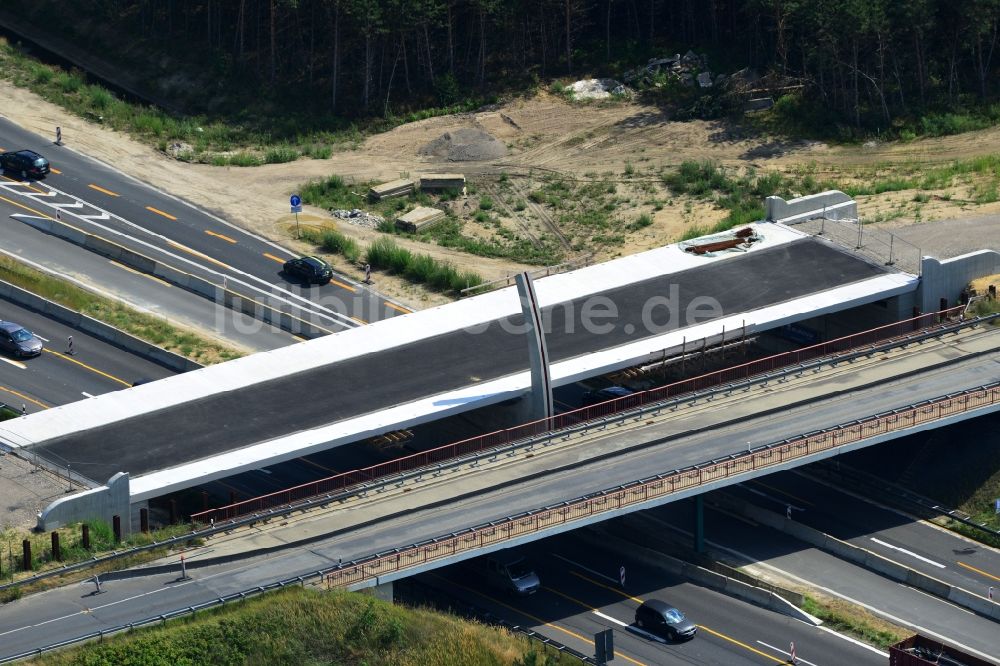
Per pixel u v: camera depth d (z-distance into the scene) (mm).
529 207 138625
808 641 82375
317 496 86875
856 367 101000
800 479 99938
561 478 89000
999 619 85312
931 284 107625
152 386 96562
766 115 152000
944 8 150000
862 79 152125
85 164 141125
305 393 95562
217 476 86938
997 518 94625
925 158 142250
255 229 131750
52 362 108438
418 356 99750
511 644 78562
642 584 87875
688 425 94500
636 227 133250
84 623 75562
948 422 94500
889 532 94312
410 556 80938
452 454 96312
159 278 121812
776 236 115562
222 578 79688
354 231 132750
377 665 75500
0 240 125000
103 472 87188
